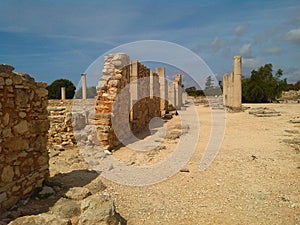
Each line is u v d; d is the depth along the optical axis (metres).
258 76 44.91
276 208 4.94
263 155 8.80
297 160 8.10
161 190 5.95
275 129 14.15
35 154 5.45
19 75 5.06
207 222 4.50
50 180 6.06
